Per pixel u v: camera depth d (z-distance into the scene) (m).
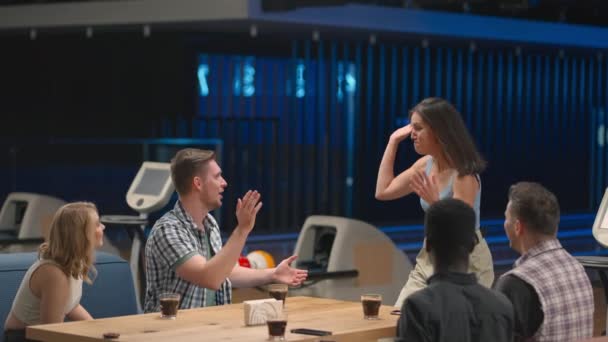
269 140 16.36
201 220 4.81
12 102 16.48
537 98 18.98
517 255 13.04
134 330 3.85
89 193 14.06
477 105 18.19
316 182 16.72
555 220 3.80
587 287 3.80
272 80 16.31
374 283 7.57
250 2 11.87
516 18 15.04
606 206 5.68
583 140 19.69
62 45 16.27
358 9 13.12
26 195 9.27
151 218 13.52
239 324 3.99
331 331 3.85
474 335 3.28
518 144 18.83
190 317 4.16
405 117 17.33
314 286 7.42
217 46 15.70
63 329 3.88
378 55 17.03
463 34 14.38
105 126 16.17
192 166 4.73
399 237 15.45
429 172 4.87
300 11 12.46
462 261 3.33
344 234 7.50
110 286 5.45
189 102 15.72
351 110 16.83
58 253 4.52
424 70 17.52
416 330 3.21
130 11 12.77
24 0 13.84
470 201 4.64
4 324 5.08
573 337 3.75
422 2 12.34
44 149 14.23
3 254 5.34
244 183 16.14
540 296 3.69
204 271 4.50
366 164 17.03
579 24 15.94
